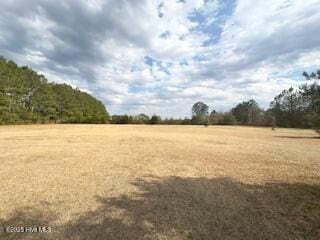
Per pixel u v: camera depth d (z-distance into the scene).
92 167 7.92
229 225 3.94
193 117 56.19
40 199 5.02
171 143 14.84
